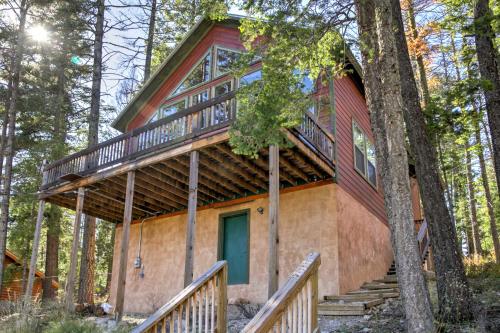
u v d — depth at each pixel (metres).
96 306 10.47
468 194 21.33
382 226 13.05
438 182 7.06
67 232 22.48
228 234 11.45
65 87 19.38
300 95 6.98
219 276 4.71
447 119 9.72
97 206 12.66
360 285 10.31
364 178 12.16
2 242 14.88
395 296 8.55
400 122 5.34
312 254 3.90
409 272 4.96
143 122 14.29
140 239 13.31
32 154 16.02
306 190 10.38
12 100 16.50
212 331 4.46
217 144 8.30
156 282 12.41
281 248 10.23
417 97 7.50
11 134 16.09
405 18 13.61
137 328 3.69
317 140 9.53
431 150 7.25
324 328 6.73
